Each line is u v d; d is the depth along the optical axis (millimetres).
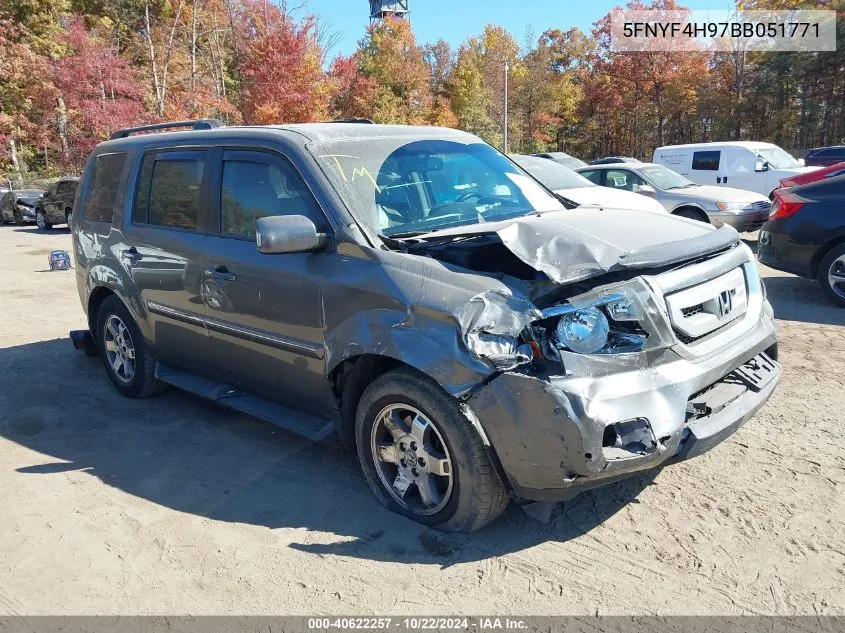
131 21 36500
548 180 10414
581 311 2961
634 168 13742
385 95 48906
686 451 3035
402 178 3990
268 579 3070
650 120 61688
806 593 2830
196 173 4508
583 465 2838
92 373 6238
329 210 3639
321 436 3768
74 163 32188
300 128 4184
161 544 3385
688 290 3236
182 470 4207
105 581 3100
